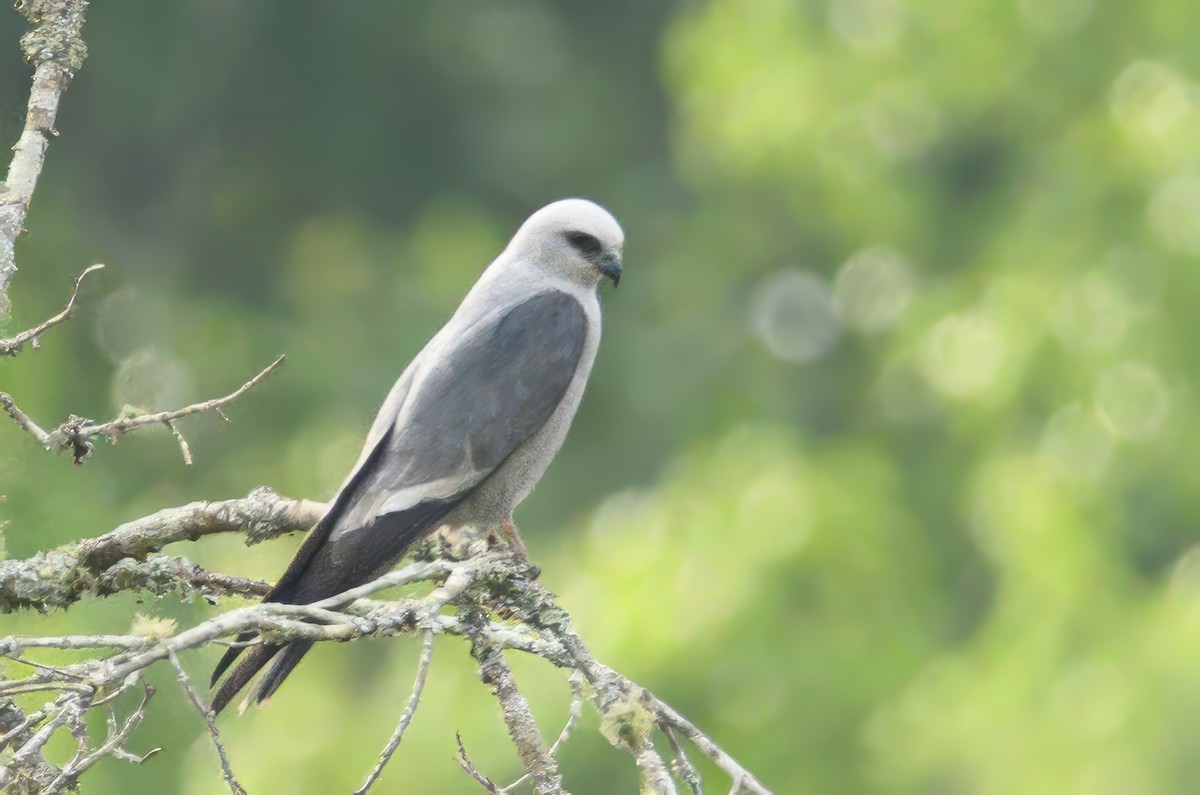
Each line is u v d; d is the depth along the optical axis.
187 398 11.39
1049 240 14.52
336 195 22.64
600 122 23.53
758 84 17.31
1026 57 16.19
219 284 21.11
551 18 24.17
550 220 8.60
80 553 6.32
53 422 10.58
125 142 20.94
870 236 17.42
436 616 5.48
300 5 21.91
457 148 23.11
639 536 13.95
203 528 6.71
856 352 18.98
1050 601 13.08
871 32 16.95
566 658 5.79
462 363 8.02
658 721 5.72
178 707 6.24
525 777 5.51
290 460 14.92
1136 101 14.46
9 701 5.63
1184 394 13.30
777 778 12.51
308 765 12.94
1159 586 13.21
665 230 22.95
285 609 5.10
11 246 6.18
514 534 8.18
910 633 13.54
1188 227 13.55
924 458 16.08
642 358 20.19
